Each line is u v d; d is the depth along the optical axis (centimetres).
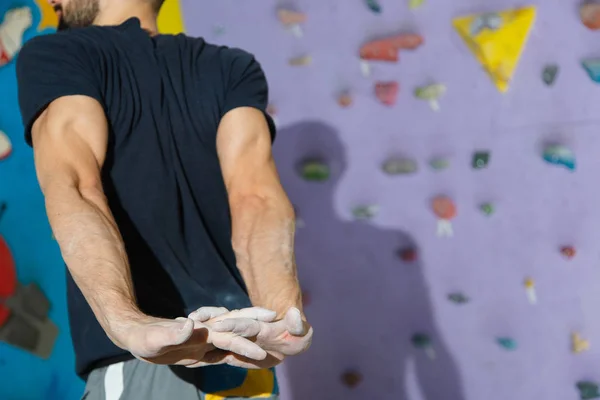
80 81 147
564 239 304
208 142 157
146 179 149
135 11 172
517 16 314
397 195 312
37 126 145
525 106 311
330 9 324
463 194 310
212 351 124
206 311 115
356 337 305
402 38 320
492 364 299
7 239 261
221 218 156
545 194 307
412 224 310
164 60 158
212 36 327
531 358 299
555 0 315
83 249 127
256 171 153
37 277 263
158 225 148
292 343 120
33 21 277
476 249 306
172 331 108
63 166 138
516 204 307
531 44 313
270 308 135
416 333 304
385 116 317
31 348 257
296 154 318
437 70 317
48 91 146
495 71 312
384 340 304
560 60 312
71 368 261
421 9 320
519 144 310
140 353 112
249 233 147
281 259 143
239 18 327
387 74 320
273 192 152
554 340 299
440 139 313
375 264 309
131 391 145
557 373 297
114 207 147
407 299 306
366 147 316
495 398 298
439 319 304
